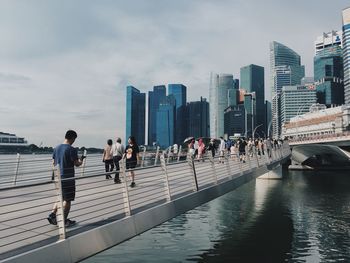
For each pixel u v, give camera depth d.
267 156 31.53
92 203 11.43
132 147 15.12
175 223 26.67
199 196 13.73
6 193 13.28
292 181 62.88
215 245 20.12
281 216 29.92
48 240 7.10
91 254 7.66
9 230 8.12
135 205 10.82
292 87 182.25
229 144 35.25
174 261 17.03
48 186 15.20
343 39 199.00
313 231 24.38
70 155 8.48
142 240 21.12
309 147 87.94
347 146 78.44
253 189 49.41
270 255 18.42
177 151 28.52
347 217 29.75
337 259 17.97
